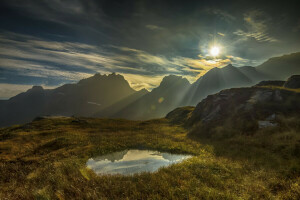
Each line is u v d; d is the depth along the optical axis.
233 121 27.69
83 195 7.93
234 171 11.39
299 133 17.84
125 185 9.12
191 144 22.20
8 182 11.70
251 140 20.14
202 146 20.92
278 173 10.75
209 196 7.57
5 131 43.59
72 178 10.52
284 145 16.14
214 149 19.00
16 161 16.77
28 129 42.16
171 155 18.33
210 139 25.06
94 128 42.81
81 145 22.33
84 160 16.28
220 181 9.58
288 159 13.73
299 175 10.21
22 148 22.20
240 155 15.95
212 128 28.75
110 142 23.88
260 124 23.52
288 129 20.08
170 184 9.01
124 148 21.39
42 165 14.66
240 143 20.23
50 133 34.41
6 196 8.77
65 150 20.00
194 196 7.60
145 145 22.42
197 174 10.77
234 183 9.40
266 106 27.34
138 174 11.48
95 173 12.73
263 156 14.92
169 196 7.69
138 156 18.19
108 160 16.91
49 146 22.34
